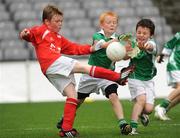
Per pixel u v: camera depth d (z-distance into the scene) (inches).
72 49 741.3
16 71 1492.4
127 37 721.0
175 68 938.7
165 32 2009.1
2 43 1857.8
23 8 2018.9
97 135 743.7
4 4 2048.5
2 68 1486.2
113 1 2107.5
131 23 1987.0
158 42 1950.1
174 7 2172.7
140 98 752.3
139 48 748.0
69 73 692.1
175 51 941.2
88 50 742.5
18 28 1940.2
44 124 968.3
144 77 765.9
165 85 1498.5
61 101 1477.6
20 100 1494.8
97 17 2015.3
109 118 1032.8
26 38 713.6
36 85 1499.8
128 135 719.1
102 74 685.9
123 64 1120.8
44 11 719.1
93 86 781.3
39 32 711.7
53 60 696.4
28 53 1806.1
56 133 801.6
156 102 1339.8
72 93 704.4
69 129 701.9
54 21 714.2
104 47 732.7
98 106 1301.7
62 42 734.5
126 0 2124.8
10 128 916.0
